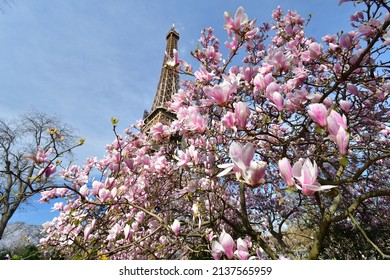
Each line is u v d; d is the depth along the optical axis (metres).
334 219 3.44
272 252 4.23
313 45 3.28
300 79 3.21
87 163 6.03
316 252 3.56
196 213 3.61
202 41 5.80
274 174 5.47
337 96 3.79
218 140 4.09
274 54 3.00
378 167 5.63
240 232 4.61
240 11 2.95
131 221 3.83
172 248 4.82
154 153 5.43
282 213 8.76
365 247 8.02
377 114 4.67
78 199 4.30
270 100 2.55
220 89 2.42
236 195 8.73
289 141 2.67
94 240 3.37
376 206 7.43
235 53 3.18
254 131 2.98
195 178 4.26
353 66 2.85
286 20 5.24
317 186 1.50
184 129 3.74
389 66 2.81
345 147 1.72
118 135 4.04
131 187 4.62
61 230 4.62
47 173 2.87
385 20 2.62
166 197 5.57
